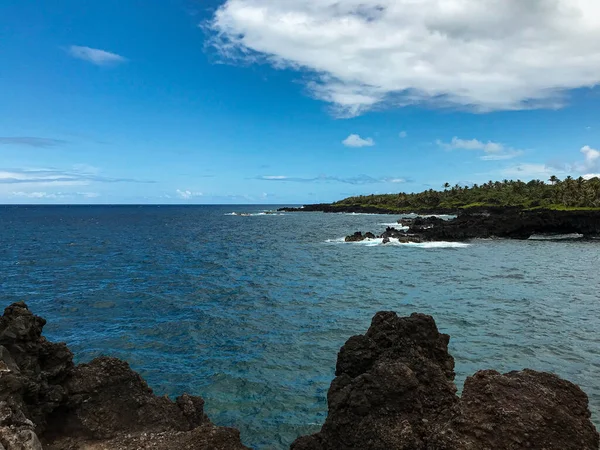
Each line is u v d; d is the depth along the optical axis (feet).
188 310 109.09
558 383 30.25
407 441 28.99
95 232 371.56
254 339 85.81
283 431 52.85
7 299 121.19
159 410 38.37
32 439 27.30
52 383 36.27
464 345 80.64
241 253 230.89
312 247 259.19
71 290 133.90
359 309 109.50
